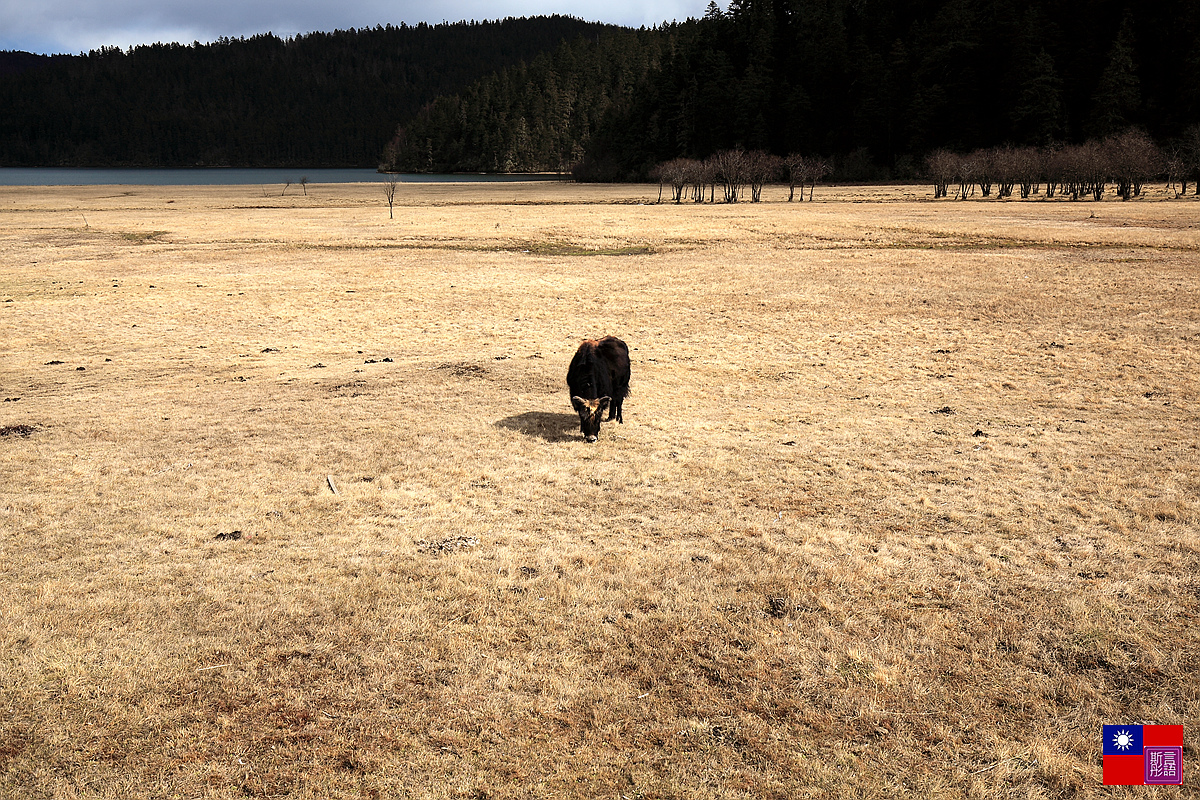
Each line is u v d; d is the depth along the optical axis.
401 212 74.19
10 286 31.80
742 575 7.82
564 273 35.28
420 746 5.45
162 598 7.43
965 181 90.25
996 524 8.98
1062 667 6.20
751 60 159.38
